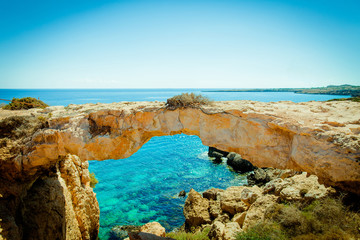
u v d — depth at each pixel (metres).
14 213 8.66
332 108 9.37
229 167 30.73
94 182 19.53
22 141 9.58
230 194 16.56
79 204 13.84
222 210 15.82
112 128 10.08
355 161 6.24
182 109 9.97
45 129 9.72
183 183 25.70
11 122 9.73
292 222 7.85
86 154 9.94
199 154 37.19
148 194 23.00
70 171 13.83
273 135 8.36
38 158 9.55
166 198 22.22
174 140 48.84
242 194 14.06
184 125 10.02
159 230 12.72
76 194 13.77
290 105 10.25
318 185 9.84
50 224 10.08
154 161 33.44
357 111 8.60
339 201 7.30
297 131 7.53
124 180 26.44
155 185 25.09
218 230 11.17
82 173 15.82
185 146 43.16
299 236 7.16
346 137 6.62
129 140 10.23
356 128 7.01
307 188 10.03
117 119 10.05
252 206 11.60
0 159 9.05
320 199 8.43
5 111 12.05
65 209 11.75
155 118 10.13
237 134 9.05
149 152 38.56
